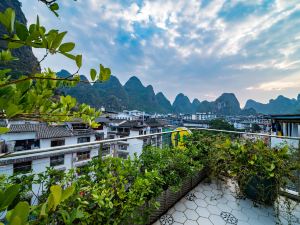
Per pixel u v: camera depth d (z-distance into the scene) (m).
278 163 2.32
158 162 2.45
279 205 2.48
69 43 0.55
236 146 2.75
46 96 0.86
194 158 3.22
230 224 2.18
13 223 0.36
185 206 2.53
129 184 1.96
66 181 1.62
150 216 2.11
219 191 2.94
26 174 1.46
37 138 13.80
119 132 32.69
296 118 5.61
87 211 1.46
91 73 0.75
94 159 1.99
